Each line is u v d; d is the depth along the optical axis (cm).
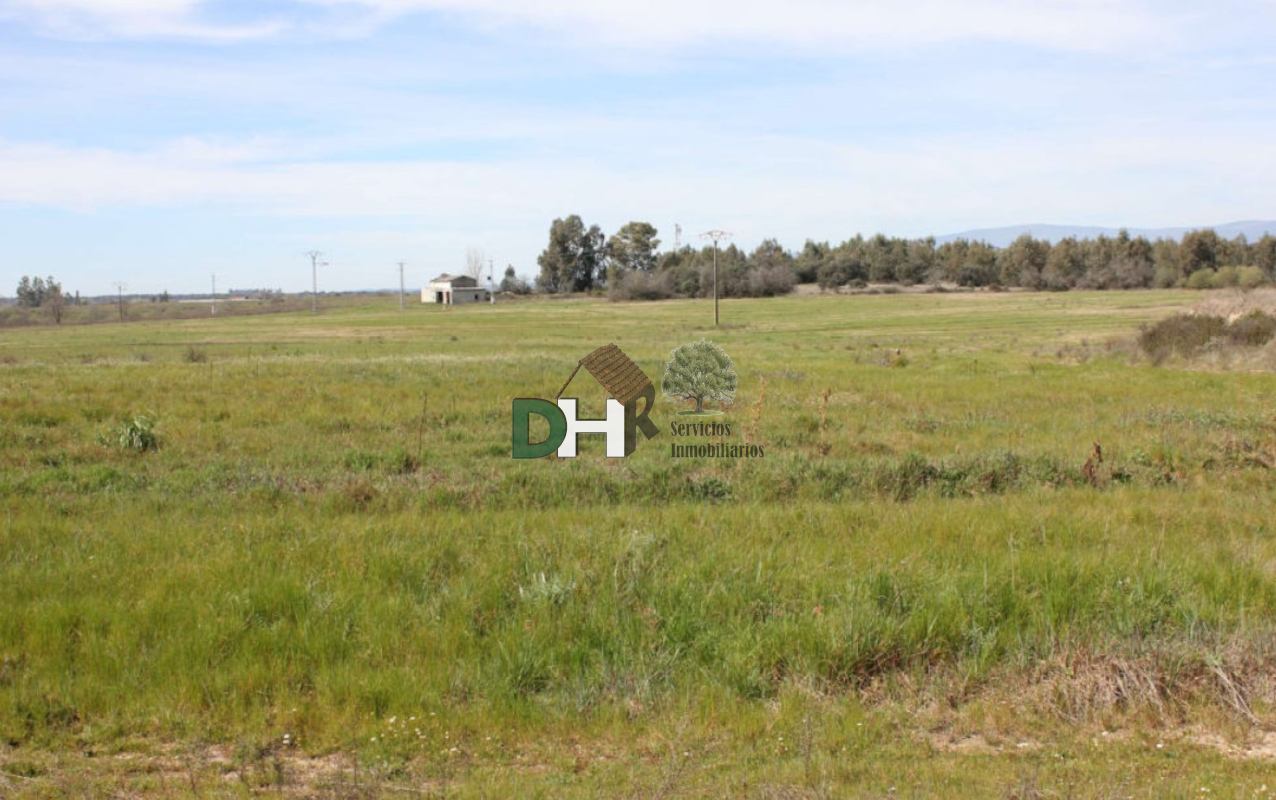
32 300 18112
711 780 551
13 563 906
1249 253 12706
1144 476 1423
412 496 1230
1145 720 638
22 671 678
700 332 6669
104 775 557
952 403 2314
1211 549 979
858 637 715
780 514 1122
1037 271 13700
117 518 1094
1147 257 13988
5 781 548
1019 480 1388
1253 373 3184
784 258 16062
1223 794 534
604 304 12888
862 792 528
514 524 1056
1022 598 802
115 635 723
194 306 17300
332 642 723
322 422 1892
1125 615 773
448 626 750
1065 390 2583
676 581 830
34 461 1508
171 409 2003
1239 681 670
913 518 1095
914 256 14862
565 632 743
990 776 554
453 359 3444
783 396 2356
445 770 571
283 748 597
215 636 718
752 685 678
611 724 628
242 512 1157
